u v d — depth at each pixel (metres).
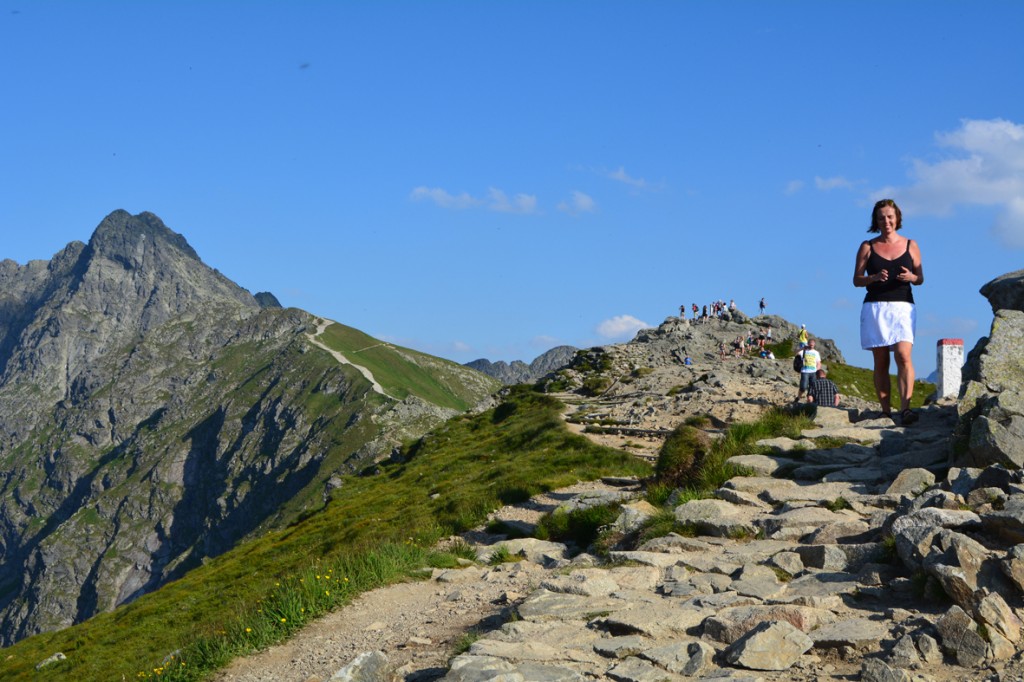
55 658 30.70
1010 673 6.68
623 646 8.65
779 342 77.88
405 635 11.41
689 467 18.05
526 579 13.59
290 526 50.81
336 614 13.34
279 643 12.41
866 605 8.83
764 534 12.40
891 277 16.39
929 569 8.44
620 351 74.12
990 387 15.00
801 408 19.56
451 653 9.75
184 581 40.03
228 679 11.24
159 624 30.42
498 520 21.77
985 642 7.11
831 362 70.81
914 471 13.00
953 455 13.20
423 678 8.98
